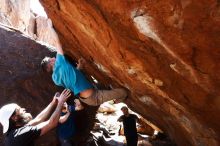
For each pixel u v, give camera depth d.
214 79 2.32
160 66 2.77
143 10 2.15
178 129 5.00
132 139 7.03
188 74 2.52
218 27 1.83
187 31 2.02
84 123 6.30
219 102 2.62
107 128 9.65
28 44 6.59
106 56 3.59
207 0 1.71
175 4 1.89
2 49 6.30
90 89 4.05
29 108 5.93
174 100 3.40
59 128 5.14
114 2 2.30
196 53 2.18
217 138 3.62
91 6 2.62
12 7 15.60
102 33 2.99
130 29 2.50
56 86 6.41
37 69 6.33
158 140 8.57
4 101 5.78
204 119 3.26
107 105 11.29
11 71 6.09
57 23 3.97
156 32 2.26
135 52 2.84
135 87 4.05
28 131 3.13
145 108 5.40
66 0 2.92
